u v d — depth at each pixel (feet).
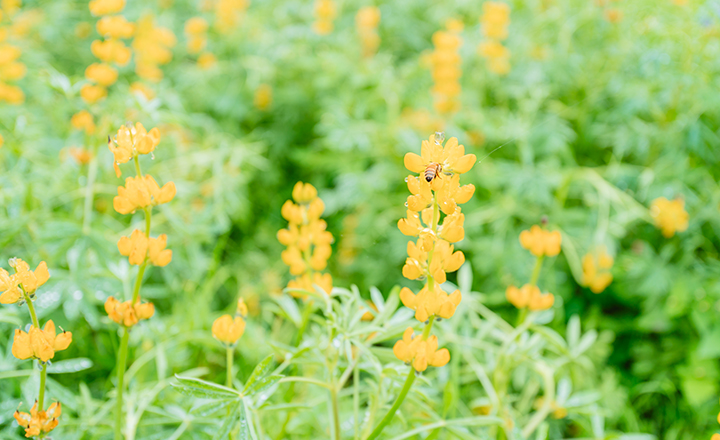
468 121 6.97
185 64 8.71
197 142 6.85
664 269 5.66
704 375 4.99
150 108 4.26
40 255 4.03
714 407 4.81
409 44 8.99
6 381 3.73
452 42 6.33
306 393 4.14
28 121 5.15
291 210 3.43
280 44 8.27
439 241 2.98
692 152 6.16
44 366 3.04
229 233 6.98
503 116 6.90
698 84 5.84
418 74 7.71
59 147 5.16
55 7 8.73
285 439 3.83
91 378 4.37
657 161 6.14
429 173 2.92
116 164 3.04
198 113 7.88
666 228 5.54
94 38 8.86
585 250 5.84
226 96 7.84
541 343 3.81
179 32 9.05
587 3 7.48
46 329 3.02
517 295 3.66
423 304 2.98
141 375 3.89
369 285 6.13
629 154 6.74
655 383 5.17
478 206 6.40
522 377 4.30
